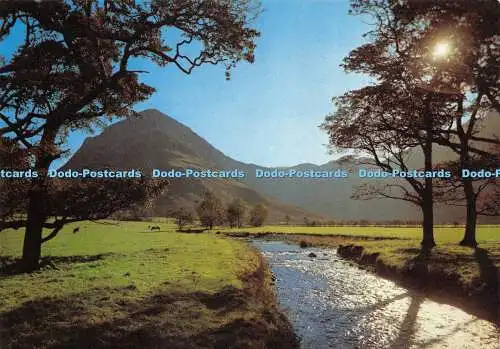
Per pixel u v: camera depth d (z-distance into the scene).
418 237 57.94
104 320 13.59
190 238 61.06
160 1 22.08
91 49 22.88
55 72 22.47
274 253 51.47
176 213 131.50
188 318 14.20
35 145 22.33
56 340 12.08
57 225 26.12
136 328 13.02
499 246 35.41
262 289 22.28
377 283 27.39
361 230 87.75
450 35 15.59
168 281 19.78
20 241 47.81
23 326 13.16
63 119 24.69
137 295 16.89
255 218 150.00
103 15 23.66
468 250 31.75
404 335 15.92
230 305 15.90
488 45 15.51
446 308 19.72
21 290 18.16
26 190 22.77
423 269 26.16
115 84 25.09
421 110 19.14
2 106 20.78
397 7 17.11
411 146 21.64
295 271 34.44
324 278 30.22
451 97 18.41
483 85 16.16
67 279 20.94
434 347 14.49
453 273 23.31
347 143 40.34
